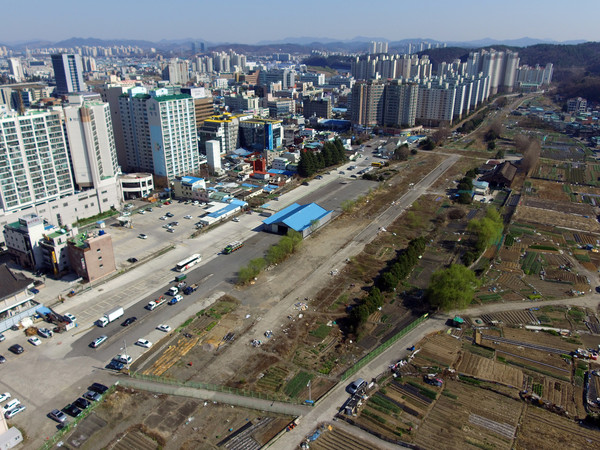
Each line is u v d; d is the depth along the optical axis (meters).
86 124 167.12
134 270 137.12
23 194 151.50
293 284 129.38
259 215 185.12
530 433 79.19
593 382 91.81
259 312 115.31
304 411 83.00
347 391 88.19
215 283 129.62
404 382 91.19
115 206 187.38
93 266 128.62
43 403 84.88
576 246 156.00
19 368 94.19
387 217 184.25
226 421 80.75
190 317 112.62
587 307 118.62
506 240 161.12
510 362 97.75
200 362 96.44
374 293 116.19
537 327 109.56
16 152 146.12
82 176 173.88
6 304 106.50
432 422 81.25
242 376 92.31
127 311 115.12
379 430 79.12
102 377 91.88
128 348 101.06
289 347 101.62
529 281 132.12
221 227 171.88
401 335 105.75
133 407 83.94
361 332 106.88
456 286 112.94
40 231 132.88
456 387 90.06
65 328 106.88
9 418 81.06
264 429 78.94
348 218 182.62
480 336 106.12
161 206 193.25
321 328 109.06
